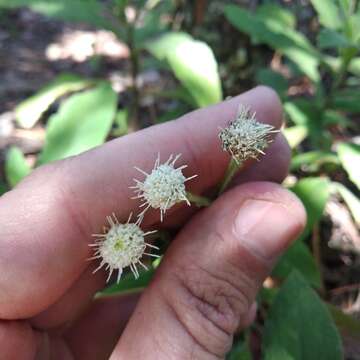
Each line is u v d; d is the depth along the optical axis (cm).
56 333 11
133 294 12
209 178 10
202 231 9
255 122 8
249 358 12
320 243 16
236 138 8
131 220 9
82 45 29
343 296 15
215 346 9
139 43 15
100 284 10
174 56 13
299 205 8
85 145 13
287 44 15
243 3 21
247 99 10
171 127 10
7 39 29
